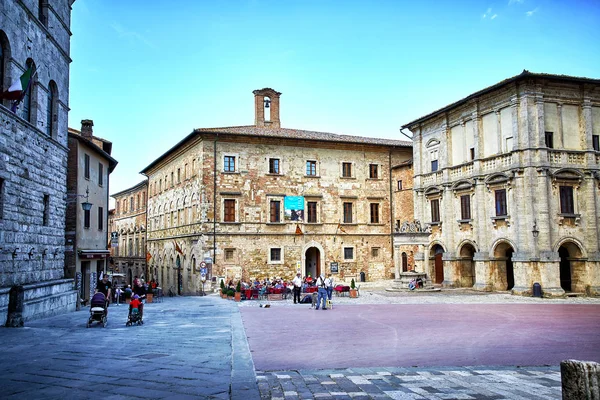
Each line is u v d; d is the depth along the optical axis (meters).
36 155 25.25
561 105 39.88
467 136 44.91
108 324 21.75
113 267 89.75
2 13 21.44
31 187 24.61
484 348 16.36
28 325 21.14
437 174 48.03
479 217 42.50
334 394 10.46
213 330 19.39
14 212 22.62
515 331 20.06
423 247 44.66
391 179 55.59
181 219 54.66
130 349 14.81
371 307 30.08
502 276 41.56
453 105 45.25
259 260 48.81
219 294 44.78
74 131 45.59
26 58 24.05
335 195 52.69
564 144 39.69
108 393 9.78
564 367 6.76
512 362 14.26
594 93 40.97
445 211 46.44
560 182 38.81
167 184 60.94
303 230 50.81
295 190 51.00
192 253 49.94
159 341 16.45
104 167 43.03
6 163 21.77
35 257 25.09
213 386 10.33
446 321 23.19
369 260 53.50
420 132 50.91
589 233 38.94
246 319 23.98
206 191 47.66
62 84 29.47
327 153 52.88
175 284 56.69
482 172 42.72
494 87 40.34
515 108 39.38
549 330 20.38
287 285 40.81
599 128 41.16
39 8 26.95
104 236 42.84
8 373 11.48
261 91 56.00
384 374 12.41
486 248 42.12
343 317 24.80
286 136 50.12
